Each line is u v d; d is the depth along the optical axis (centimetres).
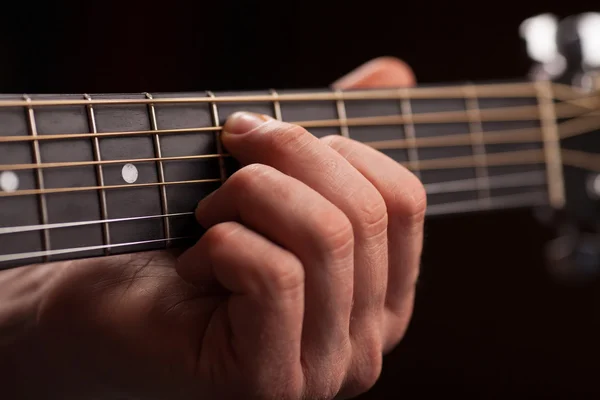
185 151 52
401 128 61
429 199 63
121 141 51
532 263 124
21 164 49
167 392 54
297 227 50
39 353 57
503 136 66
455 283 122
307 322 52
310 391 53
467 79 125
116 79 104
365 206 52
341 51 121
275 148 52
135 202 51
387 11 123
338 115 58
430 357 121
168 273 56
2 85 94
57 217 49
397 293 56
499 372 123
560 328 124
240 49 113
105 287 56
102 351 55
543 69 71
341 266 51
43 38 96
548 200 69
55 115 50
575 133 69
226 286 50
